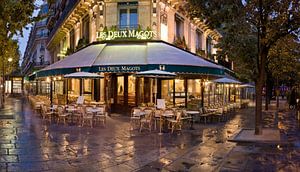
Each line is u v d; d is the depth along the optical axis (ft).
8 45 33.09
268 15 43.34
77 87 89.61
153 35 69.77
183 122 56.18
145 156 32.07
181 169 27.71
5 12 27.61
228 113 73.51
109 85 73.56
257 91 45.68
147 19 71.36
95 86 77.15
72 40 104.12
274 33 42.68
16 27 29.91
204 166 28.84
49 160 29.91
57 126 52.06
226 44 49.62
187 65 58.39
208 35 112.68
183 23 86.17
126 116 66.85
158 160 30.60
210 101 83.20
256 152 34.94
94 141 39.40
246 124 59.67
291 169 28.35
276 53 66.59
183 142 39.81
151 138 42.11
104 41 70.59
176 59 59.93
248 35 48.29
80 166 28.12
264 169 28.27
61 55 108.47
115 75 73.82
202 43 104.17
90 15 80.64
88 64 61.11
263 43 44.34
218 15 44.70
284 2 41.63
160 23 73.05
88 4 80.38
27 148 34.78
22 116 67.97
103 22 73.15
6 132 45.47
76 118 59.98
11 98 165.68
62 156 31.50
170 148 36.01
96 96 76.54
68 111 57.57
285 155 33.68
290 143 40.45
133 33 69.56
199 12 46.21
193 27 95.09
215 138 43.09
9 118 63.82
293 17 41.88
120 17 72.79
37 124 54.49
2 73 113.60
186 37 88.28
